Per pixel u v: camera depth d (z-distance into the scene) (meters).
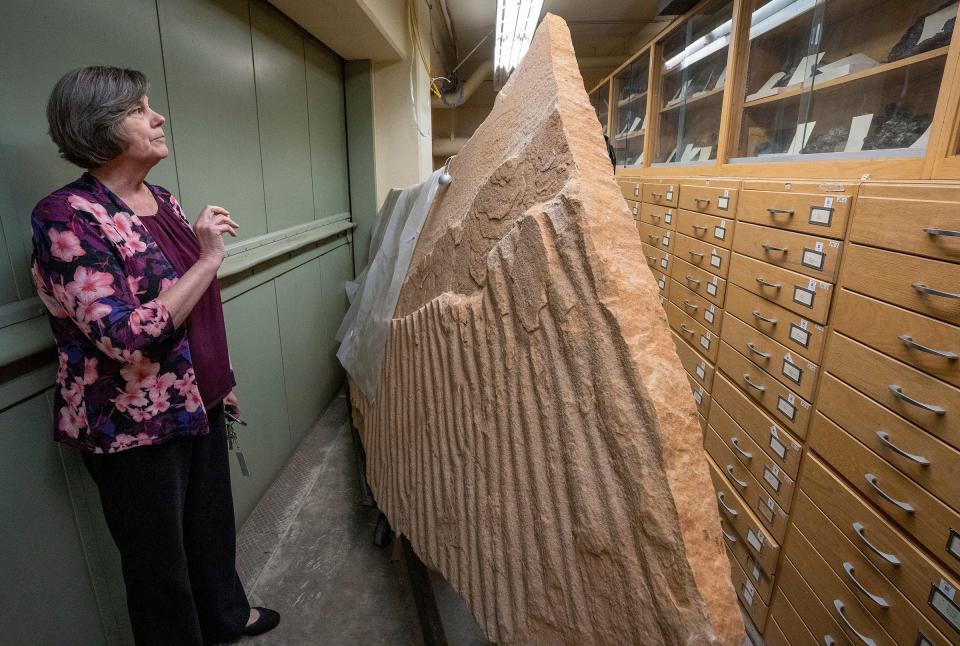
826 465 1.16
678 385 0.56
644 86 3.19
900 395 0.92
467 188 1.04
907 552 0.92
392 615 1.42
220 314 1.13
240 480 1.72
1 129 0.85
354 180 3.02
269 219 1.91
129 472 0.93
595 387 0.58
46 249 0.78
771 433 1.37
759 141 1.84
